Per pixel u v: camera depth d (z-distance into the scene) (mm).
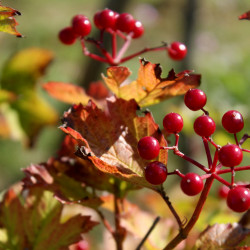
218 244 391
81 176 423
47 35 2180
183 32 1353
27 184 409
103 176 425
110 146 389
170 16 2289
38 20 2297
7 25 372
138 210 457
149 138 363
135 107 393
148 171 358
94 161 363
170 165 1210
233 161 350
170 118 366
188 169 1020
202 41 1785
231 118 367
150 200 588
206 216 525
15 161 1448
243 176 1246
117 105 395
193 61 1348
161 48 466
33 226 436
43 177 414
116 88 425
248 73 1059
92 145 388
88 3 2559
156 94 427
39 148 1465
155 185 370
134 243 494
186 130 609
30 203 441
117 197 429
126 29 446
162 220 467
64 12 2418
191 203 567
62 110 1302
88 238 624
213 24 2150
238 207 346
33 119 641
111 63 457
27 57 590
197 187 353
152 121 392
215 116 556
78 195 417
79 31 446
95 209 430
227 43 1968
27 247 431
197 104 376
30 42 2102
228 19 2211
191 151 1019
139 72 412
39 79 607
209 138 363
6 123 632
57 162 424
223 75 889
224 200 537
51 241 430
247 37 2062
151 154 361
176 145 366
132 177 373
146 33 2162
